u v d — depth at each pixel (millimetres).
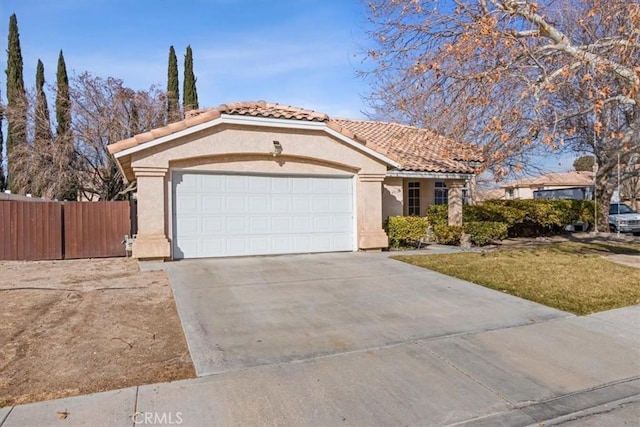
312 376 4750
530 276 9953
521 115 10648
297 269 10469
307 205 13039
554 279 9664
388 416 3969
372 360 5219
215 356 5223
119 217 13578
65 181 23031
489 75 10359
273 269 10414
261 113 11883
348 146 13234
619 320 6867
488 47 10117
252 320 6617
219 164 11805
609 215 24359
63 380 4551
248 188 12281
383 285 8984
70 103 24125
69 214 13219
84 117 24125
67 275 9898
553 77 10094
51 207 13055
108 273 10102
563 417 4062
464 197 23750
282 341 5773
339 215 13492
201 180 11758
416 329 6344
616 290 8695
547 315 7094
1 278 9578
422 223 15086
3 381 4512
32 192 22859
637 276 10070
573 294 8375
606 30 10945
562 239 20219
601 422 3984
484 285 9078
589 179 40875
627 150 18766
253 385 4508
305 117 12414
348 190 13617
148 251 11039
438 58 10969
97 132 23969
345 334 6082
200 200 11758
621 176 23062
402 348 5613
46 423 3699
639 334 6266
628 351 5645
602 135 19594
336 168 13312
